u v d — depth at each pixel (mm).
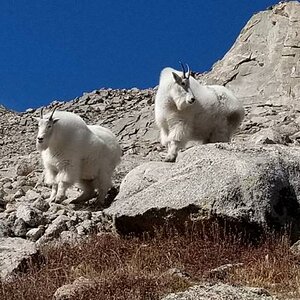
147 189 10922
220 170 10586
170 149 15289
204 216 10141
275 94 28734
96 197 14461
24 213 11812
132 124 28359
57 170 14031
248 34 31922
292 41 29875
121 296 8117
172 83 15250
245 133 23828
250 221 10008
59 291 8445
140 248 9812
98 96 34844
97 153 14180
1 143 29172
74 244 10609
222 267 9055
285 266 8953
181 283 8539
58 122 13805
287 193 10602
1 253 9961
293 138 22016
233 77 30562
